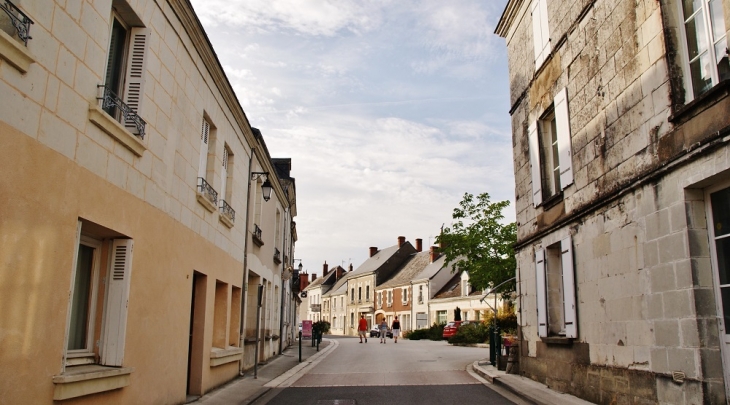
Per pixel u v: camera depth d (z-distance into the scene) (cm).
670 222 676
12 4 430
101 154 585
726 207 617
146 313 708
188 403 887
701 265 636
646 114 742
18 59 437
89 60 560
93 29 567
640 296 742
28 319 462
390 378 1303
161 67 760
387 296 5966
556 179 1121
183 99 858
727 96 584
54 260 498
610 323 824
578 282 942
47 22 483
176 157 827
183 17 830
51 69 491
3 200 429
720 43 620
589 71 922
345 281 7538
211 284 1037
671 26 700
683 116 657
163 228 770
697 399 618
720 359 618
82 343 623
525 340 1214
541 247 1123
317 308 5341
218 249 1093
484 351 2275
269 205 1814
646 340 725
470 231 2425
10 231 438
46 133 484
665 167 682
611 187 834
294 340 3256
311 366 1625
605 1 870
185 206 873
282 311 2191
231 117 1180
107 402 606
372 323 6256
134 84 688
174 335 819
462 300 4559
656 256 705
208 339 1020
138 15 679
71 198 525
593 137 901
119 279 649
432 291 5103
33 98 464
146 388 710
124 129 620
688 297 638
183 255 860
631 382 760
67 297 520
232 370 1220
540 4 1155
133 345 668
